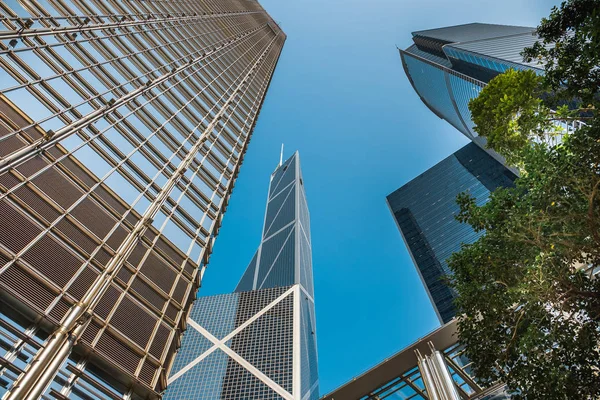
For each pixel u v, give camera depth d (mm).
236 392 120125
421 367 25203
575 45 16938
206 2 76938
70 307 16688
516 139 21125
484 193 152000
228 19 83438
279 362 127250
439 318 130500
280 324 140875
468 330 15609
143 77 34781
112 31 35031
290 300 151875
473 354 15320
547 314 13938
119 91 29734
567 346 13023
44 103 21375
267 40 111875
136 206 24125
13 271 15367
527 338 13281
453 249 145500
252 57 80812
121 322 18766
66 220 18906
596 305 13148
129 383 17516
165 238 25125
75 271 17891
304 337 139500
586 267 16375
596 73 16484
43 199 18250
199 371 128375
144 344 19297
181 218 28031
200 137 37656
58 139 20562
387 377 26906
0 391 12742
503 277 15305
